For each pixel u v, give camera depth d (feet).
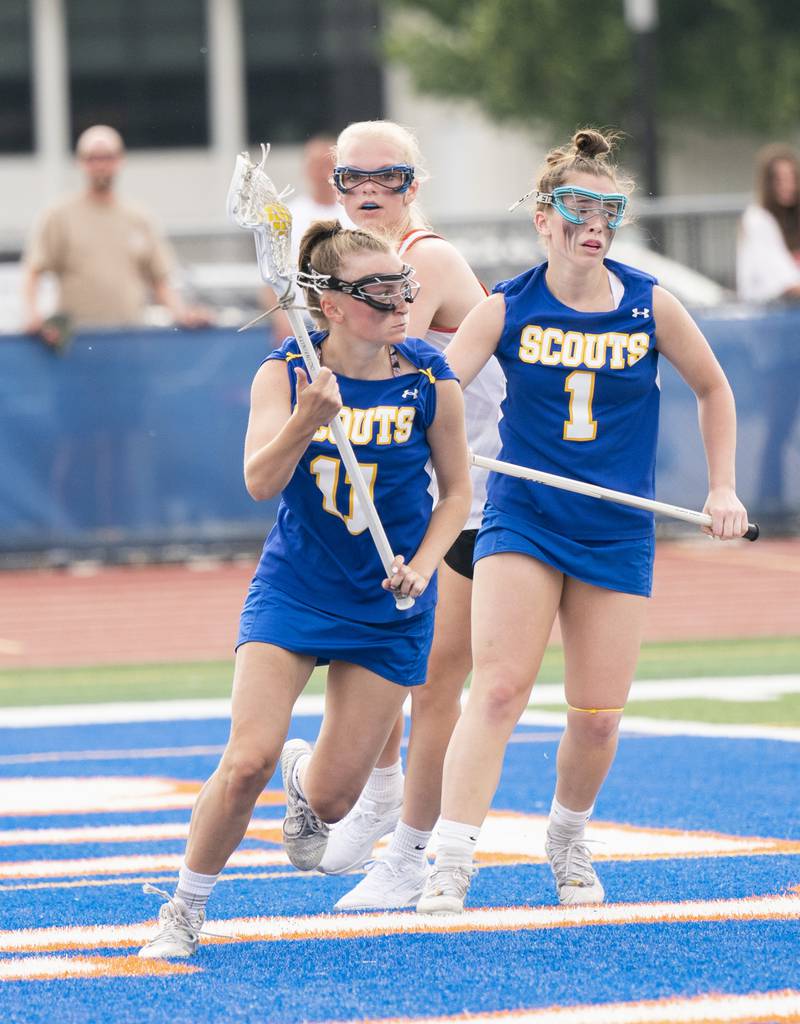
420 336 62.03
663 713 99.81
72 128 448.24
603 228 56.75
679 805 73.36
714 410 58.95
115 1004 45.19
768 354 183.52
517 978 46.80
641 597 57.31
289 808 56.85
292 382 53.26
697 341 58.39
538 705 105.29
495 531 57.00
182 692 113.60
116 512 176.86
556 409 57.16
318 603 52.16
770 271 183.52
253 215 49.24
